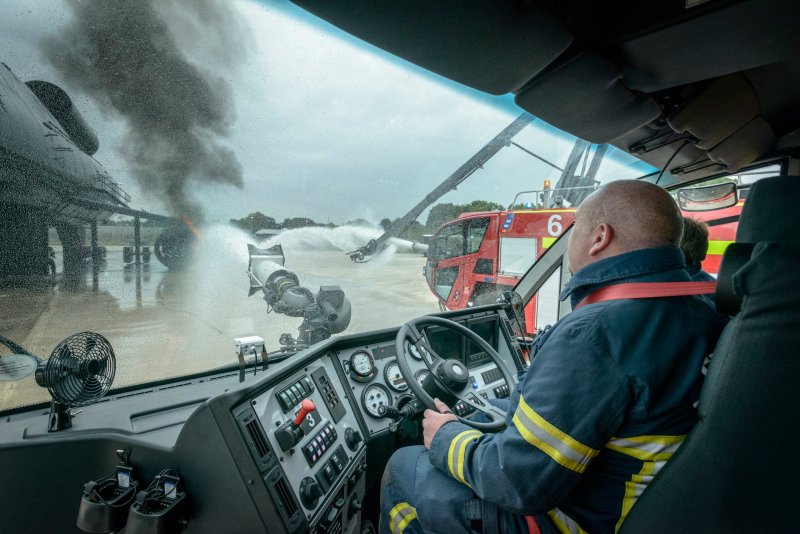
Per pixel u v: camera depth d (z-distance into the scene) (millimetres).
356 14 1009
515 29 1097
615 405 836
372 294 5188
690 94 1732
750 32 1187
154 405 1444
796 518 745
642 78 1475
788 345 725
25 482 1229
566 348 885
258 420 1180
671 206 975
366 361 1725
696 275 2176
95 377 1338
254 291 2387
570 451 848
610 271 949
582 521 947
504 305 2311
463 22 1048
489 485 968
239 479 1099
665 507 826
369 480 1730
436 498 1204
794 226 769
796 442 731
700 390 845
